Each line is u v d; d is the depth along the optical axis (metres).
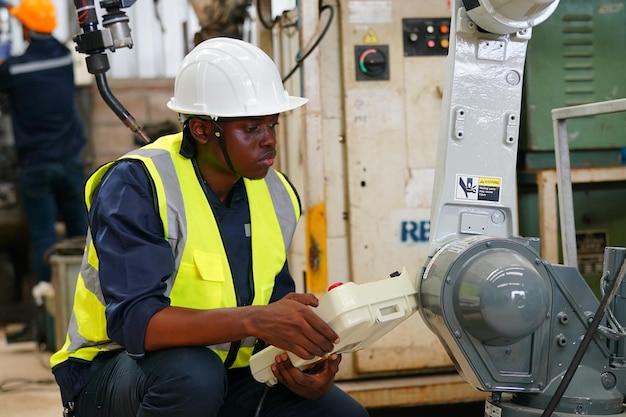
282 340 1.75
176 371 1.80
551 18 3.04
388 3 3.06
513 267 1.69
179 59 6.25
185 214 1.91
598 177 3.04
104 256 1.83
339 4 3.04
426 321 1.83
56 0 6.12
